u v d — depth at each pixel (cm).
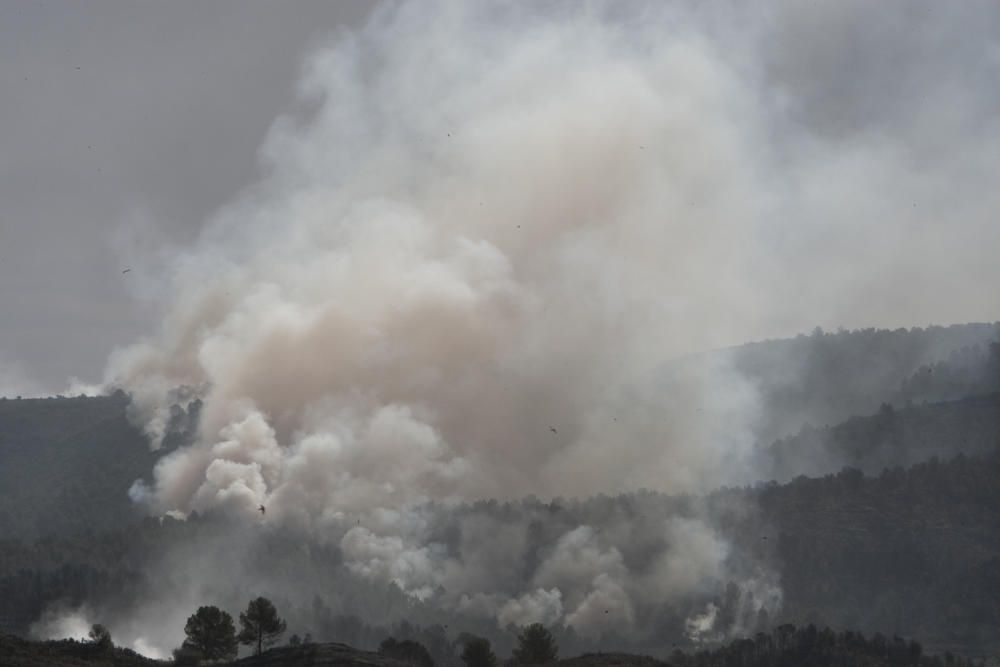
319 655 17575
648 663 19950
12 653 17012
